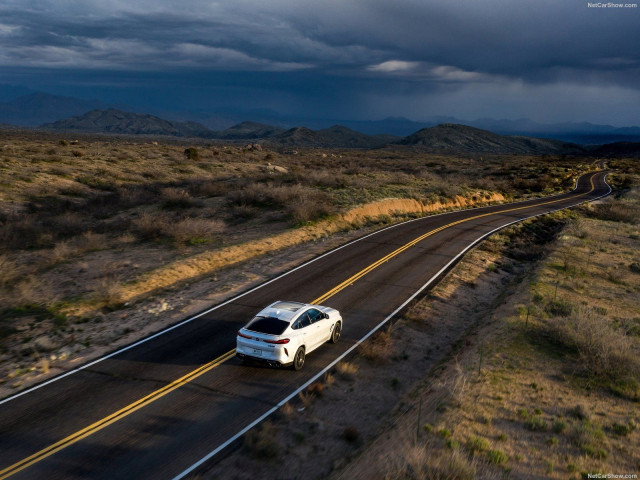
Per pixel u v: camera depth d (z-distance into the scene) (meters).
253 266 23.27
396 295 19.77
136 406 10.55
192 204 37.12
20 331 14.62
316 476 8.56
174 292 19.14
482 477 7.72
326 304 18.34
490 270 25.23
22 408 10.33
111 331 15.03
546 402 10.72
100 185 46.62
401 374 13.37
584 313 16.12
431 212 44.34
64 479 8.00
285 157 110.81
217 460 8.77
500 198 59.31
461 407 10.35
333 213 34.53
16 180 41.56
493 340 14.56
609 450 8.78
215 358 13.32
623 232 36.84
